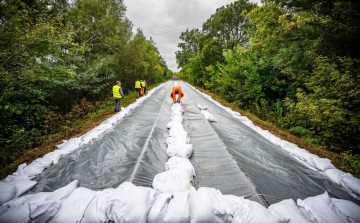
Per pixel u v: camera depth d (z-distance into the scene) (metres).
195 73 26.08
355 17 5.10
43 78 4.80
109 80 11.79
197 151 3.53
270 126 7.02
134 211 1.58
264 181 2.57
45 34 4.14
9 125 4.81
